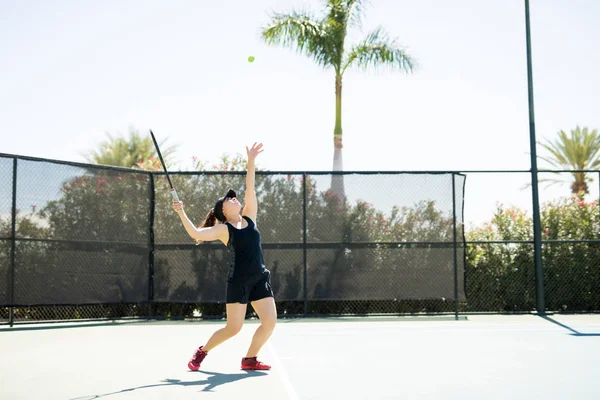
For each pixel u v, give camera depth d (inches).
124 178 473.7
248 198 267.1
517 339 370.6
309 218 493.7
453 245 493.4
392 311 517.3
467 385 236.2
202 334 404.2
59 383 240.5
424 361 292.2
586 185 1256.8
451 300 498.3
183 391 224.7
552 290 536.1
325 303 512.1
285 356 308.2
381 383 240.1
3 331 419.5
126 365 282.8
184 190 491.2
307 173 494.9
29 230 430.6
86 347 342.6
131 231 474.6
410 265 491.8
